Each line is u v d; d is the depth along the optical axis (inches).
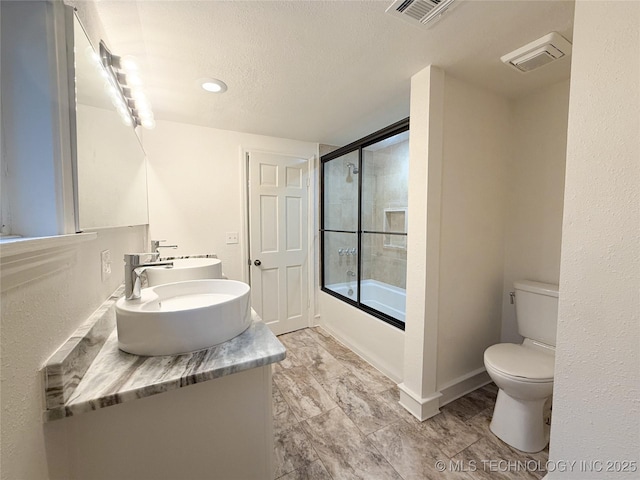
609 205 33.4
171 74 60.4
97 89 35.8
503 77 63.7
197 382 28.2
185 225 94.4
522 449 53.8
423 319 62.0
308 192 117.3
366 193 108.6
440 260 64.9
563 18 44.4
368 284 110.1
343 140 113.9
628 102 31.5
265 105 77.5
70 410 24.0
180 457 30.9
